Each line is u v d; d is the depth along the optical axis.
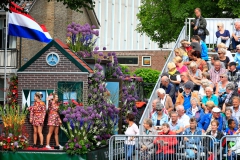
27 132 32.69
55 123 31.78
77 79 33.09
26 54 50.53
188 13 57.34
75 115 31.09
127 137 26.03
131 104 36.81
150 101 29.95
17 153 31.28
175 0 58.16
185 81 30.14
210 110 27.23
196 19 36.66
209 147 25.14
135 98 37.91
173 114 26.58
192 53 32.06
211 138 25.00
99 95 33.34
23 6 52.44
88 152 30.97
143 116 28.67
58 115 31.95
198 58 32.06
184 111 27.34
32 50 51.25
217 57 32.25
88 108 31.70
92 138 32.06
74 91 33.06
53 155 30.95
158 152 25.52
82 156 30.83
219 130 26.41
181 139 25.28
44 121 32.41
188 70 31.05
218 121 26.45
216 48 36.78
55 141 32.12
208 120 27.09
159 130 26.42
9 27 40.72
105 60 36.72
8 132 31.84
